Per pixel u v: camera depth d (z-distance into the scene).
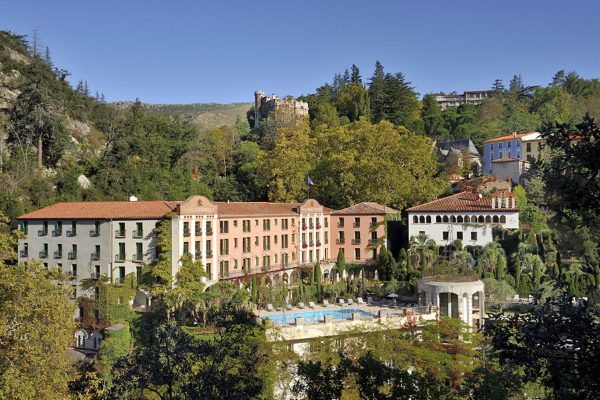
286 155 109.88
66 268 74.69
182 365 22.89
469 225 84.62
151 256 70.00
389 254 83.31
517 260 77.12
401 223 96.44
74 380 35.66
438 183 109.12
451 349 46.81
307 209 92.38
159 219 69.56
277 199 108.94
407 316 59.94
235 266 78.94
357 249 94.38
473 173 130.12
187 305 66.06
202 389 21.45
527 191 104.38
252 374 24.58
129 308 68.62
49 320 34.81
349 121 173.50
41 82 111.75
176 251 68.88
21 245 78.44
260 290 72.75
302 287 77.06
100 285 69.94
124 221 71.50
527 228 87.06
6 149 104.94
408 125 158.25
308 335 55.72
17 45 130.62
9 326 33.47
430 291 66.75
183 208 69.88
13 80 113.88
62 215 75.38
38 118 106.31
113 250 71.69
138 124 125.62
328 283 82.56
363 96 174.75
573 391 15.77
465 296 65.38
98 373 46.69
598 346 14.27
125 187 105.31
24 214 82.00
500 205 84.38
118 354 52.88
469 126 169.00
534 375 15.51
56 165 107.56
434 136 166.88
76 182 101.94
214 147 141.75
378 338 48.78
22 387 30.08
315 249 94.00
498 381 31.48
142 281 69.88
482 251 81.94
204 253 73.00
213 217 74.75
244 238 80.62
